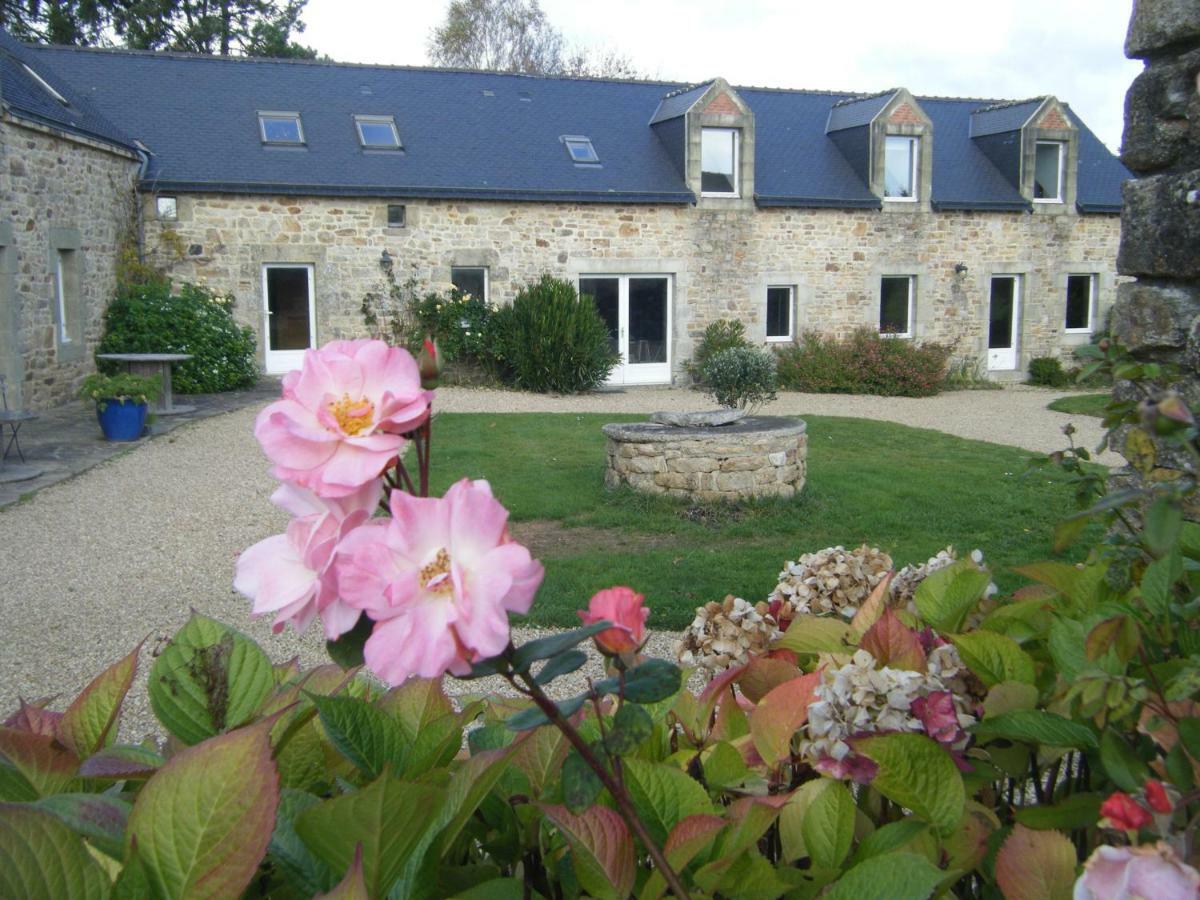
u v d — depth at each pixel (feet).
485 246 56.34
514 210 56.54
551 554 22.45
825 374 59.62
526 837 4.10
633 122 63.62
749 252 60.70
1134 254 8.92
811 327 62.39
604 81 66.23
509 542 2.81
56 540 23.44
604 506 27.04
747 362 41.34
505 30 130.11
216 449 35.27
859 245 62.54
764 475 27.37
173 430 38.91
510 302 57.21
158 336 48.24
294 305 54.60
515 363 55.62
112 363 46.88
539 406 50.08
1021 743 4.79
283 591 2.94
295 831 3.22
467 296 55.72
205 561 21.91
